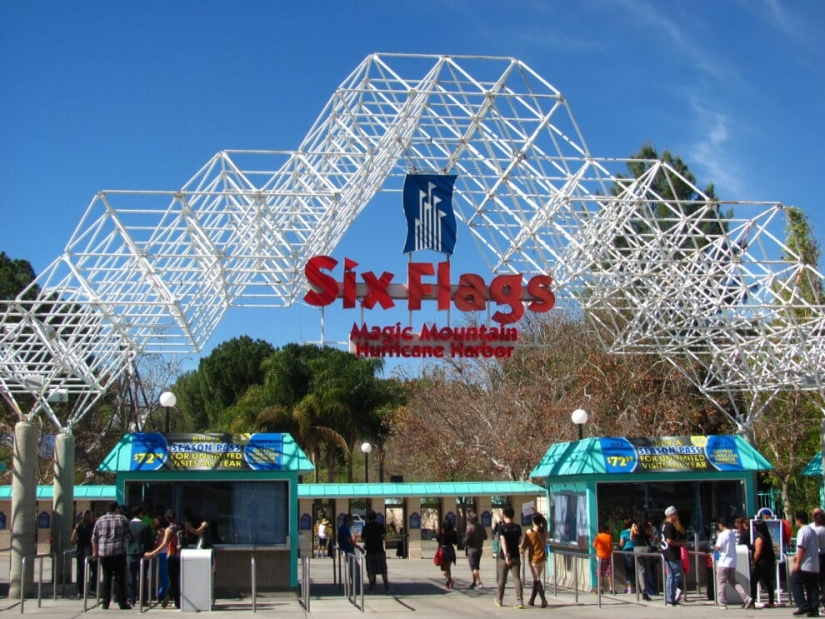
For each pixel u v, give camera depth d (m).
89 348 26.06
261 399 53.12
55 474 24.06
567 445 24.62
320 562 34.84
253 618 16.97
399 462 53.25
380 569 23.19
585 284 24.77
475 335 23.67
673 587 19.23
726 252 23.73
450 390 43.88
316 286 22.70
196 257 20.95
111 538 18.00
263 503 21.61
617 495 22.72
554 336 43.38
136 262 21.92
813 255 41.06
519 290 23.67
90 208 20.53
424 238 22.80
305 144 22.47
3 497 36.56
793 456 38.19
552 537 25.58
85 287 21.02
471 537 23.77
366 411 52.59
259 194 20.36
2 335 25.47
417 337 23.48
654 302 24.78
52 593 22.14
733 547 18.66
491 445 41.69
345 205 23.06
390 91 21.92
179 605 18.50
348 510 38.53
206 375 63.41
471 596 21.75
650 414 40.53
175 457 21.34
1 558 36.06
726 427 42.78
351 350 23.23
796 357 30.81
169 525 18.92
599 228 23.61
